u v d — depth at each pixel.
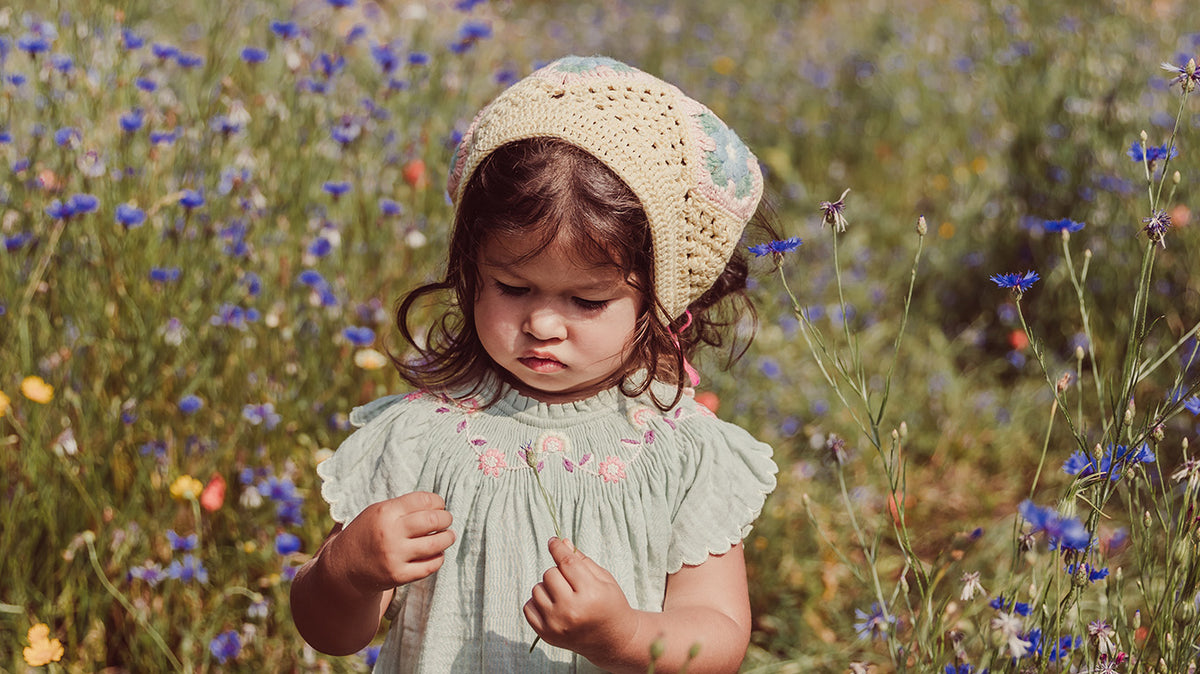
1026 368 4.01
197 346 2.74
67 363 2.59
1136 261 3.80
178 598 2.48
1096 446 1.53
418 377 1.69
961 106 5.71
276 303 2.87
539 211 1.36
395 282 3.14
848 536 3.09
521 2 7.93
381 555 1.34
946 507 3.37
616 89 1.46
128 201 2.84
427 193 3.34
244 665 2.40
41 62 3.00
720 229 1.51
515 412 1.56
